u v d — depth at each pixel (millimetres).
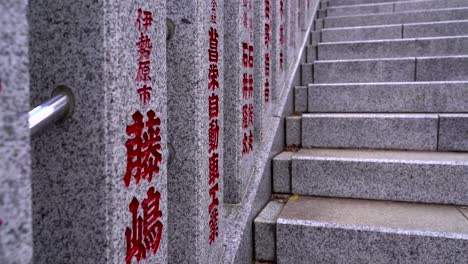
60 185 1123
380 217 2385
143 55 1249
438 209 2533
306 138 3373
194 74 1697
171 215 1754
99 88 1075
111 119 1086
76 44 1088
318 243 2279
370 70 4117
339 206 2617
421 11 5348
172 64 1720
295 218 2387
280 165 2932
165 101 1412
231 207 2357
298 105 3896
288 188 2920
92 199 1100
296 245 2318
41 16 1113
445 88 3492
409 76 4020
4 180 739
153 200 1337
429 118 3102
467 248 2057
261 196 2637
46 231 1146
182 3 1697
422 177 2658
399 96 3600
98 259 1105
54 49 1104
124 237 1160
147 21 1270
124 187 1156
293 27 4211
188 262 1742
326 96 3799
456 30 4766
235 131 2340
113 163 1096
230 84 2340
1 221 736
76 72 1090
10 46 742
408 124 3146
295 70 4098
